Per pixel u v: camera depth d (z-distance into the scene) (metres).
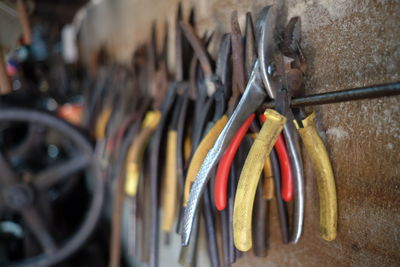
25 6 1.29
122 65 1.28
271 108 0.52
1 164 1.69
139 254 0.97
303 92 0.54
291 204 0.61
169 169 0.76
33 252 1.86
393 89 0.36
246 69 0.56
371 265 0.48
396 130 0.43
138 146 0.88
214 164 0.49
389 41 0.43
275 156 0.56
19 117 1.66
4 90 1.08
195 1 0.84
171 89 0.79
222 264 0.80
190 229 0.48
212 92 0.67
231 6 0.71
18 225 1.97
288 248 0.64
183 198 0.65
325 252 0.56
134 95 1.10
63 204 2.31
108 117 1.27
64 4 1.72
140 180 0.92
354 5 0.47
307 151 0.56
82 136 1.72
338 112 0.51
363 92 0.38
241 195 0.47
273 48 0.51
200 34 0.83
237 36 0.55
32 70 2.03
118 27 1.38
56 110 2.03
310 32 0.54
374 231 0.47
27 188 1.72
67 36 2.14
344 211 0.52
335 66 0.51
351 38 0.48
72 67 2.10
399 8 0.42
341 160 0.52
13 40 1.27
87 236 1.81
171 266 1.12
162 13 1.00
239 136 0.52
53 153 2.27
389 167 0.45
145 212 0.94
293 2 0.57
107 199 2.05
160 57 1.02
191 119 0.76
